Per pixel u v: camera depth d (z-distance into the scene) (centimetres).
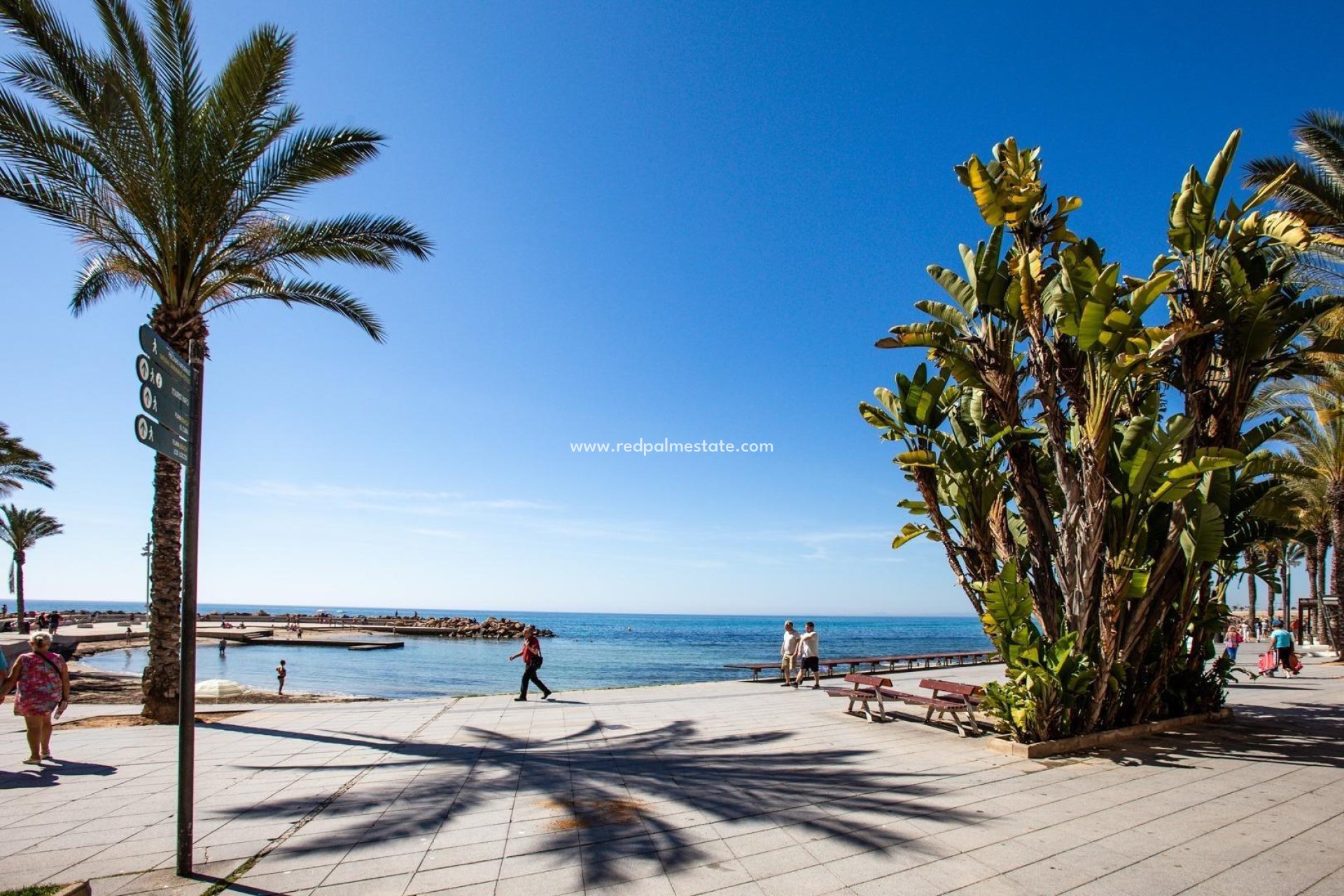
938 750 809
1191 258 878
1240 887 429
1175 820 557
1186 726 938
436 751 806
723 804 597
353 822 543
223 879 428
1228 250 856
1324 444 1967
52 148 930
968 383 895
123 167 955
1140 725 885
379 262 1196
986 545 917
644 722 1007
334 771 706
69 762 729
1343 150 1257
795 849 490
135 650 3994
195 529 443
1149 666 930
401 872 446
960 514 959
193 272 1045
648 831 527
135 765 720
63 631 4912
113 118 932
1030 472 887
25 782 653
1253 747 820
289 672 3244
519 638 6575
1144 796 623
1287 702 1186
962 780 674
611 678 3117
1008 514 1083
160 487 1019
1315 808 590
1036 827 539
